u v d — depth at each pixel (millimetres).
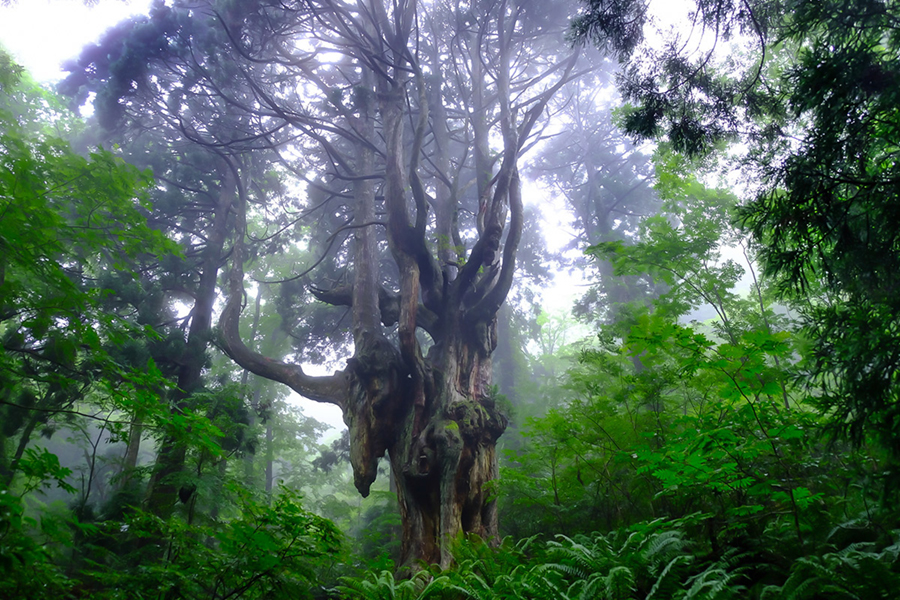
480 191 15125
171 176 19531
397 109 14852
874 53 4266
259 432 12094
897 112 4207
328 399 14047
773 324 8227
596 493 8289
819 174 4402
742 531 5105
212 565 4703
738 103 5863
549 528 9273
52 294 6191
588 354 9211
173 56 15727
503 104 14625
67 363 5711
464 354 12875
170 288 17469
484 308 13312
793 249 4977
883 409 3984
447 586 5664
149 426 5402
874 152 4566
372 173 17062
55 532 3316
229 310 16094
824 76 4289
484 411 11930
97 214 7742
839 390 4395
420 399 12398
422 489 11336
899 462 3922
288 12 15148
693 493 5547
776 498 4840
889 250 4352
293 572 4875
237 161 19344
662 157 9430
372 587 5879
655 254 9203
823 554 4270
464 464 11180
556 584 4746
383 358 12922
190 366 15492
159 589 4633
